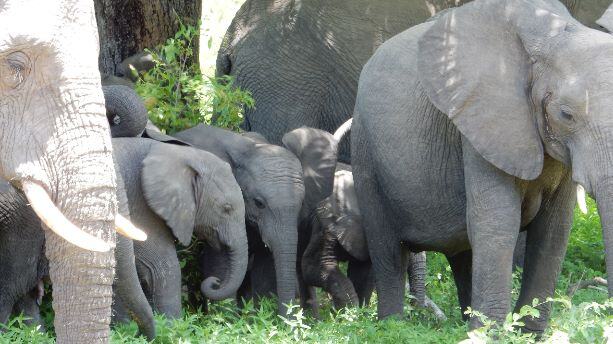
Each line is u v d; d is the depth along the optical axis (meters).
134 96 12.90
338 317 12.30
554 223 11.95
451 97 11.42
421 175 12.40
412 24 17.19
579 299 13.60
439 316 13.89
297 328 10.86
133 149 12.69
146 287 12.68
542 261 12.01
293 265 14.16
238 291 15.24
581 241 16.64
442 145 12.21
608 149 10.43
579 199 10.83
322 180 15.03
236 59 17.38
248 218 14.41
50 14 7.32
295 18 17.16
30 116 7.25
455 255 13.52
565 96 10.70
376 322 12.44
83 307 7.07
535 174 11.10
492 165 11.40
